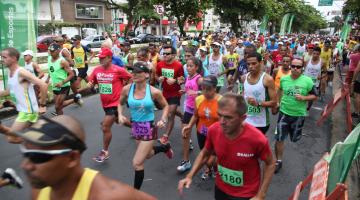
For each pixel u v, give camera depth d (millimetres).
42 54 22062
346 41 24266
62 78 6746
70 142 1320
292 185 4684
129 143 6133
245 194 2727
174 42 18641
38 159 1297
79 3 44406
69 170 1366
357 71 7699
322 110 9016
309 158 5699
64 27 38656
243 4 30469
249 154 2562
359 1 18250
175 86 5738
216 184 2951
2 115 7609
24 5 8336
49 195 1475
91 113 8141
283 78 5008
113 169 5016
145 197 1441
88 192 1376
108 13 49656
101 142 6121
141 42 35875
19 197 4105
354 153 2994
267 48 14961
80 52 10266
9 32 8195
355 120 7914
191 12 20750
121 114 4406
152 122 4086
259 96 4258
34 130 1309
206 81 3914
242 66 6227
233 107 2385
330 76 12156
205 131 4191
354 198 4293
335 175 3236
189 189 4477
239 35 32062
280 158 5141
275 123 7707
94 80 5160
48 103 8664
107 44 5090
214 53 8164
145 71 3971
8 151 5574
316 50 8406
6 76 8070
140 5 29188
